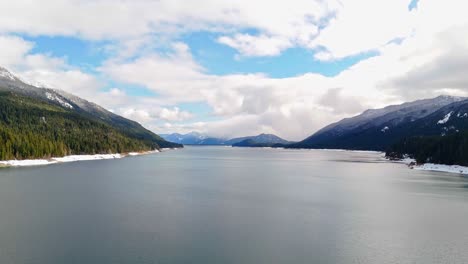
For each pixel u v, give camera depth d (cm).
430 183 9962
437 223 5056
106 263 3362
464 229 4731
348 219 5266
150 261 3431
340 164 19250
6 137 15600
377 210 5944
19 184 8662
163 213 5516
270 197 7219
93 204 6178
